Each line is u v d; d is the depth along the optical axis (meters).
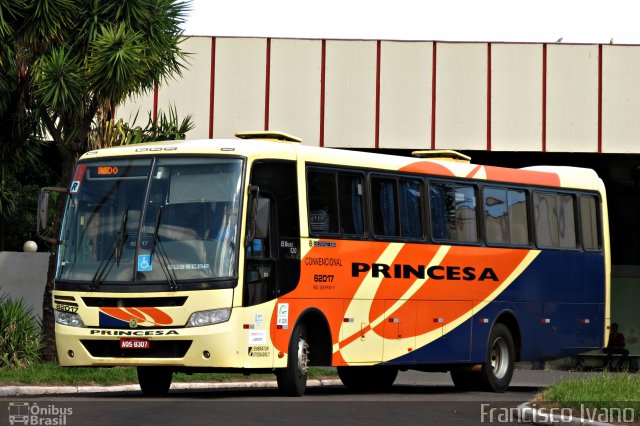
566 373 36.66
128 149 18.09
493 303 22.56
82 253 17.72
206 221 17.34
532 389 24.84
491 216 22.77
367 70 35.09
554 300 24.02
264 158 18.02
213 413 14.60
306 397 18.47
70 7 24.19
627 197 44.00
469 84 35.09
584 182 25.16
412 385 26.16
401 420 14.75
